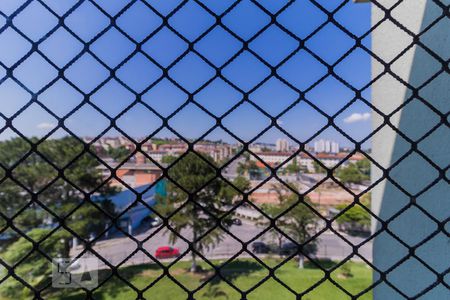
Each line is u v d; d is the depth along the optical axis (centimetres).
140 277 1559
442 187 175
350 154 85
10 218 83
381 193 263
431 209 185
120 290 1461
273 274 86
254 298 1363
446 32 168
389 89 245
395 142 236
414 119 207
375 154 275
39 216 953
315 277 1512
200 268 1661
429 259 183
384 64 82
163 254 1705
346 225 1537
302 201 87
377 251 264
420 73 197
